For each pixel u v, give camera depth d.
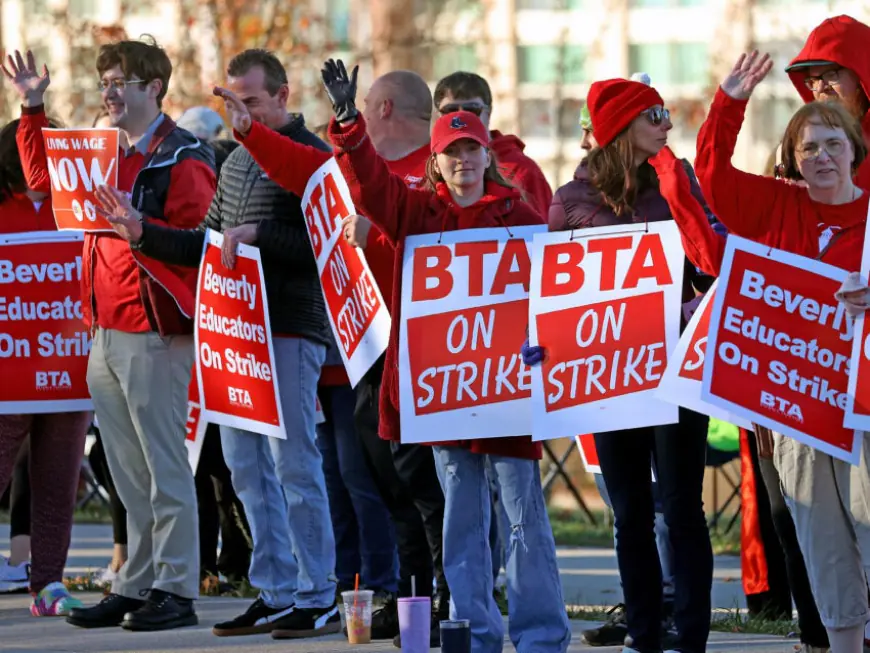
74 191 20.41
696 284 17.73
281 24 64.94
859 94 17.53
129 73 20.44
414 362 16.86
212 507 24.77
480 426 16.72
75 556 29.31
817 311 15.58
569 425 16.67
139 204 20.31
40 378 22.08
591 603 23.80
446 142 16.69
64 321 22.17
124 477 21.14
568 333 16.73
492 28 87.62
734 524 34.09
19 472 24.55
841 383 15.51
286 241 19.50
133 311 20.39
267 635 20.22
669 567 19.61
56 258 22.27
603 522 35.81
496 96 80.19
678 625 17.05
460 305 16.91
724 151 15.80
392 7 75.62
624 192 17.00
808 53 17.53
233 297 19.64
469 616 16.47
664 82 95.62
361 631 19.39
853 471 15.63
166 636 20.30
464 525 16.75
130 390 20.55
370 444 19.30
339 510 22.05
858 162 15.84
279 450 19.86
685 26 96.00
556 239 16.81
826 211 15.80
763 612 21.36
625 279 16.73
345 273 18.25
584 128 19.50
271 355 19.36
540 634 16.61
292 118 20.03
